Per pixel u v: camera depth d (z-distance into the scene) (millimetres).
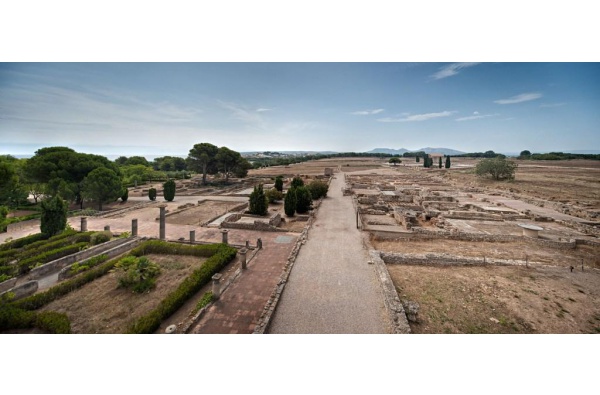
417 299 11516
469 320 10109
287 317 10133
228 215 27641
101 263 16031
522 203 32156
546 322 9977
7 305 10953
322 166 106875
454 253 16875
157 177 66938
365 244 17781
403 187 45938
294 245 18516
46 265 14852
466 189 43250
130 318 10906
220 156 58125
